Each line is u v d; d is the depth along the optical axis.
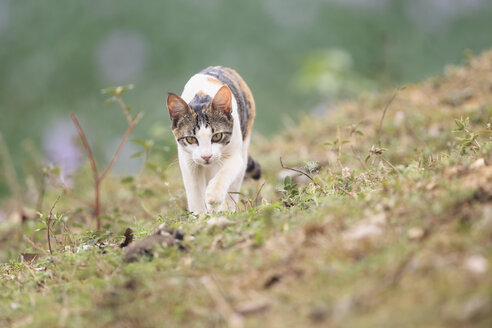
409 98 14.25
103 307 5.57
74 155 14.78
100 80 28.16
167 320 5.21
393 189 6.49
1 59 28.92
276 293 5.23
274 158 13.17
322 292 5.04
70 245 8.12
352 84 17.44
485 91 12.88
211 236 6.52
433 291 4.71
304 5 29.06
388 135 11.96
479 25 28.56
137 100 26.77
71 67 28.45
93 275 6.46
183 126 8.69
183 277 5.72
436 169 6.76
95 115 26.36
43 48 28.97
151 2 29.05
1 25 29.55
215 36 28.38
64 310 5.68
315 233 5.98
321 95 22.23
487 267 4.79
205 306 5.29
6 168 13.16
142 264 6.12
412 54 27.53
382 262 5.15
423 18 29.03
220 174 8.58
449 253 5.10
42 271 7.05
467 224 5.41
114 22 28.72
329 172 8.66
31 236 10.14
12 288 6.74
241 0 28.81
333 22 28.70
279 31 28.59
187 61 27.94
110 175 14.01
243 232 6.40
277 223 6.43
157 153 13.02
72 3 29.58
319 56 17.75
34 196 13.59
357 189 7.32
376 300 4.80
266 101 26.48
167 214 9.01
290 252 5.73
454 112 11.88
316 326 4.70
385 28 27.95
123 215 10.70
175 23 28.50
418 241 5.40
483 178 6.06
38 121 26.84
